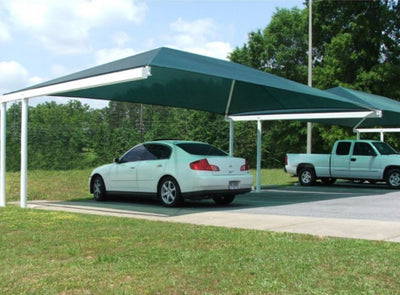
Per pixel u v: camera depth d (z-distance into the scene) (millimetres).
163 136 30281
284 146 35531
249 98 14758
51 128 25234
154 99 15211
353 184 20078
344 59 29641
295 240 6422
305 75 34031
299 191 16375
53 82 10641
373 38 29516
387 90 28922
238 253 5633
